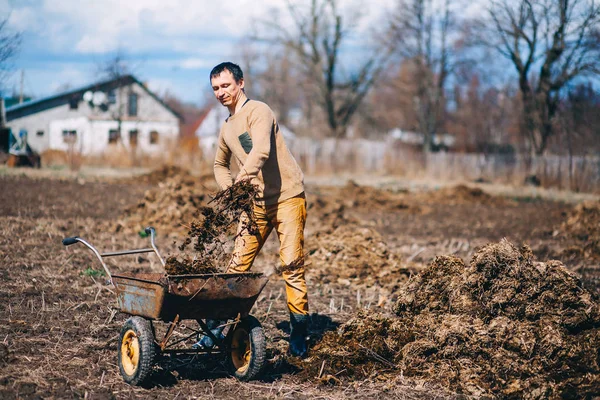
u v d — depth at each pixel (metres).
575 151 32.97
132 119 58.66
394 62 51.09
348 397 5.05
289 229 5.75
